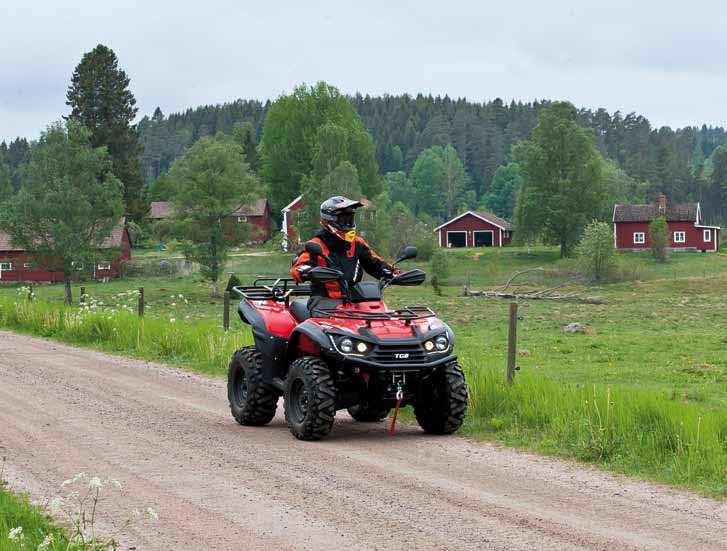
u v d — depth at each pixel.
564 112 115.00
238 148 86.00
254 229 86.31
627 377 25.11
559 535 8.33
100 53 125.31
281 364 13.85
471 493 9.90
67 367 21.41
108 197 77.06
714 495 9.82
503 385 15.05
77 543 8.00
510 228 141.88
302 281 13.06
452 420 13.02
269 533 8.52
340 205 13.30
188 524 8.85
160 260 105.06
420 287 87.12
